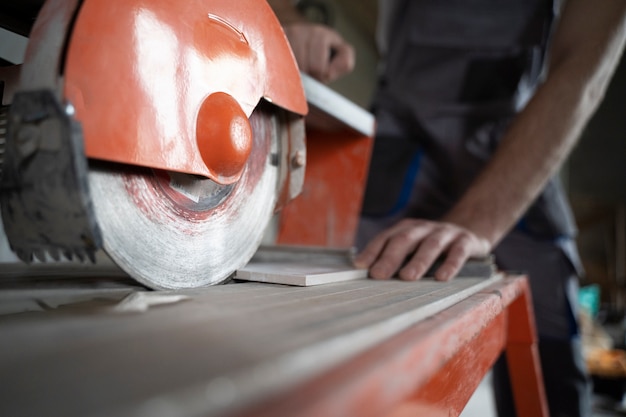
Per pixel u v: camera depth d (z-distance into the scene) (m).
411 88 1.55
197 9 0.48
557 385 1.48
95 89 0.39
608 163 5.91
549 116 1.06
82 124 0.38
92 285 0.53
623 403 2.51
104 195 0.43
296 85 0.64
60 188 0.35
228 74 0.51
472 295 0.55
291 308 0.37
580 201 5.79
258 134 0.63
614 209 5.65
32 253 0.39
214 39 0.50
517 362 0.97
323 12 1.95
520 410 0.98
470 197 1.06
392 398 0.24
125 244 0.45
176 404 0.16
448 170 1.53
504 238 1.50
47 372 0.21
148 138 0.43
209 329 0.29
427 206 1.55
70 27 0.39
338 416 0.20
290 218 1.15
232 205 0.59
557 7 1.49
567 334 1.48
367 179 1.53
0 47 0.52
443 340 0.32
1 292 0.45
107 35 0.40
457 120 1.48
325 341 0.25
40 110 0.36
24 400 0.18
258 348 0.24
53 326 0.29
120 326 0.29
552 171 1.07
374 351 0.26
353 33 4.71
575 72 1.07
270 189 0.66
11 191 0.37
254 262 0.83
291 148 0.69
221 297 0.44
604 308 5.11
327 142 1.13
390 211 1.50
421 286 0.60
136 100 0.42
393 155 1.54
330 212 1.11
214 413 0.16
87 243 0.37
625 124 5.84
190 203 0.53
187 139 0.46
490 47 1.48
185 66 0.46
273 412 0.19
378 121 1.59
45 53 0.39
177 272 0.51
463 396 0.45
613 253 5.54
